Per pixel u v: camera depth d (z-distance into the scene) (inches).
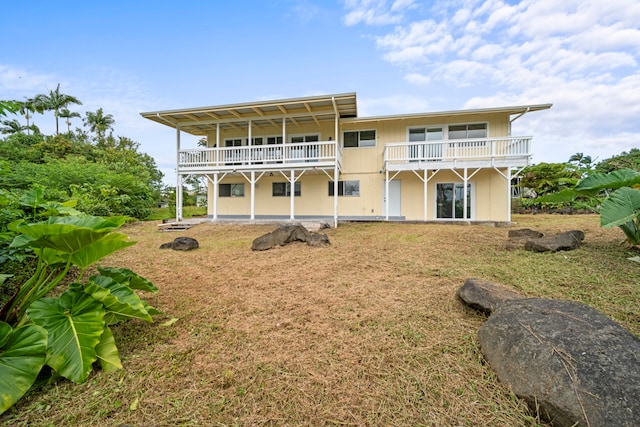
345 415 70.6
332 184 572.7
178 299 149.3
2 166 136.3
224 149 518.3
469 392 76.9
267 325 119.5
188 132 619.2
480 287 126.7
